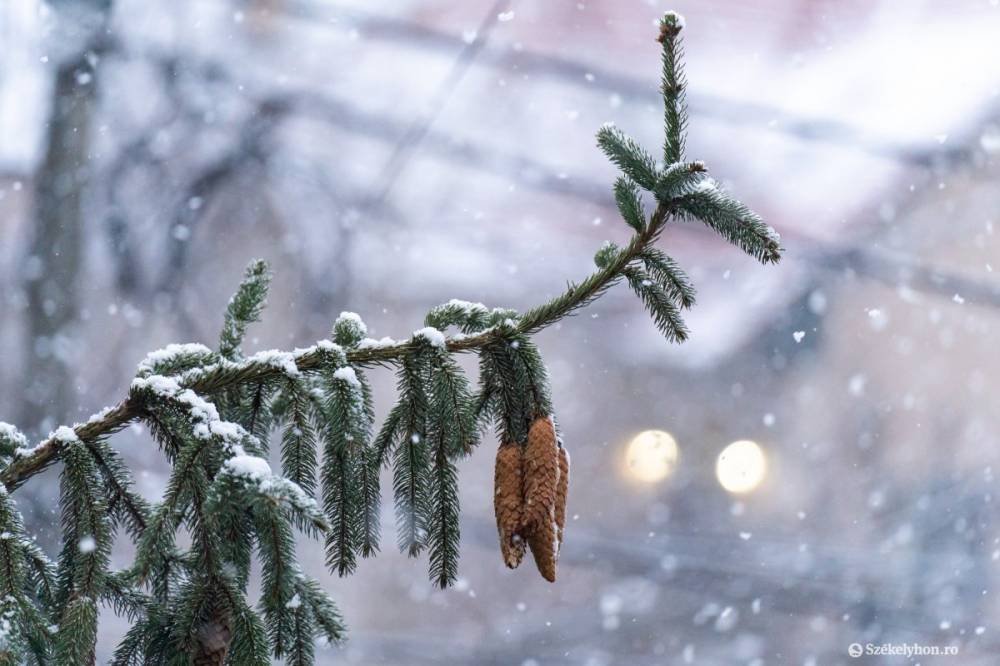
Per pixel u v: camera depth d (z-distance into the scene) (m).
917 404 15.05
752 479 16.02
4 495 1.57
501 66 10.49
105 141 8.37
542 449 1.64
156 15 8.45
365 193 11.36
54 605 1.60
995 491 13.59
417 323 14.76
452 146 11.41
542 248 14.11
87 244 8.28
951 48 10.11
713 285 15.65
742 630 11.12
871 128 10.91
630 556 12.33
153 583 1.65
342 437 1.64
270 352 1.71
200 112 9.34
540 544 1.59
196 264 9.68
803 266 14.96
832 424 15.88
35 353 6.39
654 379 18.00
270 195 10.51
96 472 1.62
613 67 10.28
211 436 1.55
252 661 1.49
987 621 10.66
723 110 10.61
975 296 11.69
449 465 1.74
